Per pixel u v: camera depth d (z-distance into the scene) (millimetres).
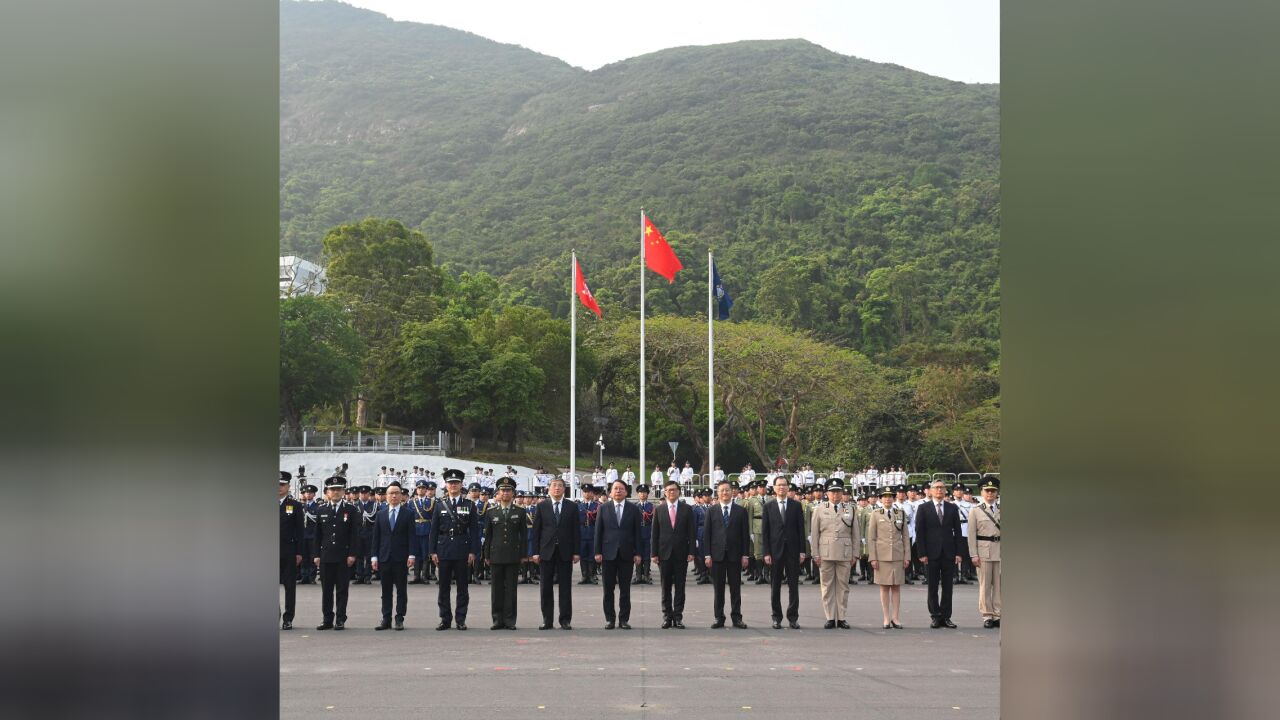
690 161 142625
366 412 74812
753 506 24438
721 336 69750
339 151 176750
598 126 166500
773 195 121438
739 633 15500
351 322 72000
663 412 71938
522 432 75375
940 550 16234
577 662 12297
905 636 15055
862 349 91250
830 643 14164
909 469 66812
